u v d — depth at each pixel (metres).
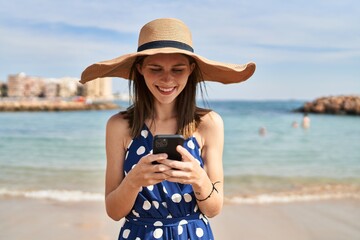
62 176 11.26
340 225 6.53
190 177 2.08
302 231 6.21
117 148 2.44
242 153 17.27
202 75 2.60
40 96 102.75
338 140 22.20
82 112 57.78
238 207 7.69
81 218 6.79
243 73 2.58
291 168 13.35
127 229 2.37
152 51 2.18
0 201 7.92
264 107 79.06
